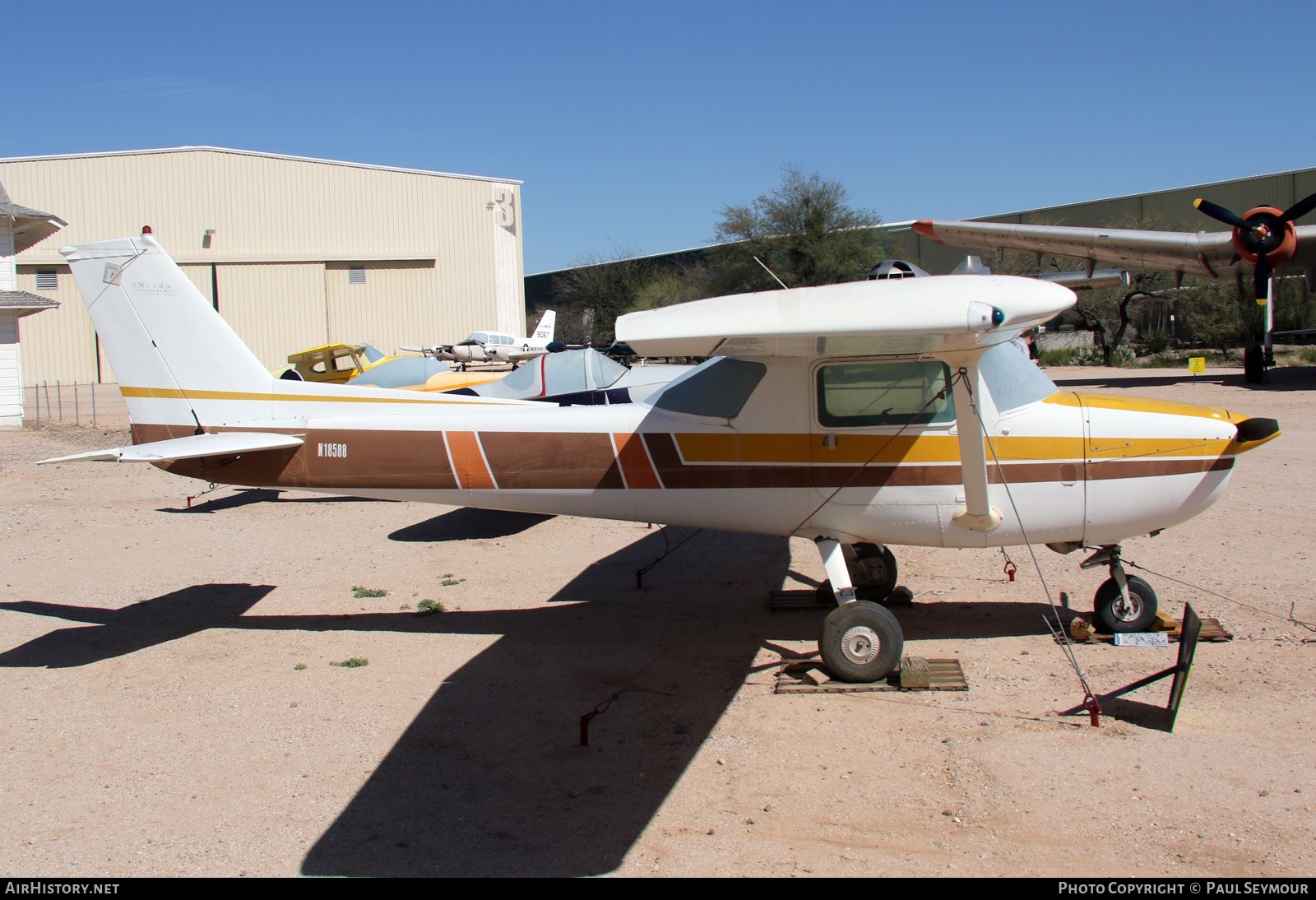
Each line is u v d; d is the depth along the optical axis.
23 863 2.79
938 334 3.06
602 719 3.88
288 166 37.97
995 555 6.50
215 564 6.81
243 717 3.96
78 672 4.55
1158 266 19.48
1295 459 10.13
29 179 35.12
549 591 5.98
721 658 4.62
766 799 3.14
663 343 3.34
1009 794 3.11
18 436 15.52
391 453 4.91
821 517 4.49
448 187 40.72
